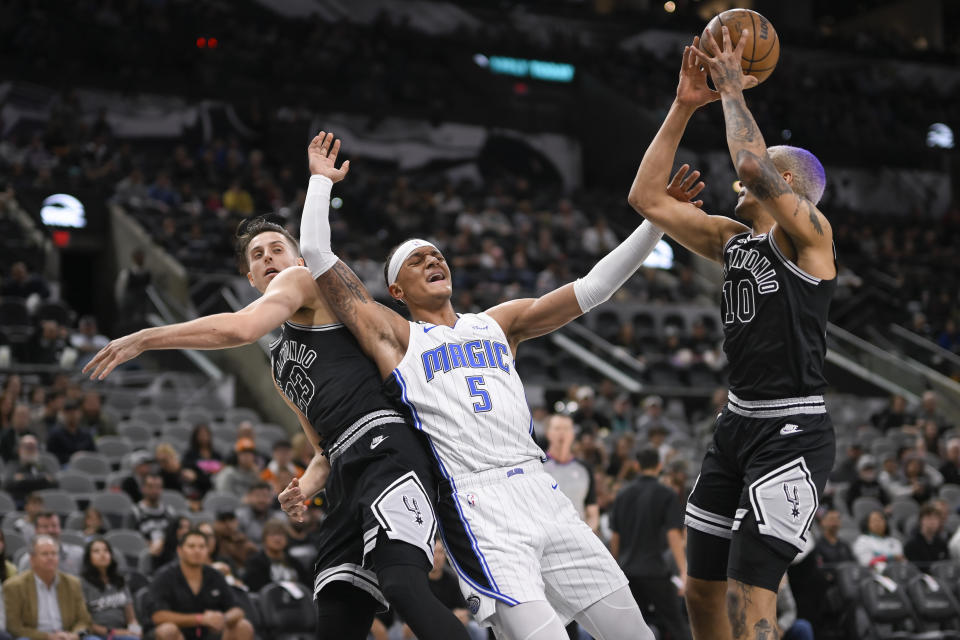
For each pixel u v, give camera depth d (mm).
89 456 11516
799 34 33031
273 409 14891
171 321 17312
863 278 24797
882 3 37625
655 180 4430
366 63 27281
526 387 17156
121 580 8312
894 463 14125
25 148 22219
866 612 10000
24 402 13805
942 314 23734
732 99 4078
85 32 24359
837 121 31391
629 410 15805
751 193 4047
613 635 3941
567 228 24953
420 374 4004
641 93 29406
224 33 26250
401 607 3633
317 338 4109
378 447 3914
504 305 4508
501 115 28469
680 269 23891
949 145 33219
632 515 8266
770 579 3959
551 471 8070
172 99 24703
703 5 35062
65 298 22172
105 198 21359
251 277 4488
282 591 8625
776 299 4031
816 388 4047
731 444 4160
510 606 3713
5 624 7637
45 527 8266
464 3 30266
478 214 24625
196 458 11789
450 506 3896
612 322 20781
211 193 22250
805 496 3953
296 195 23438
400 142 27078
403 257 4250
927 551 11336
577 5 31547
